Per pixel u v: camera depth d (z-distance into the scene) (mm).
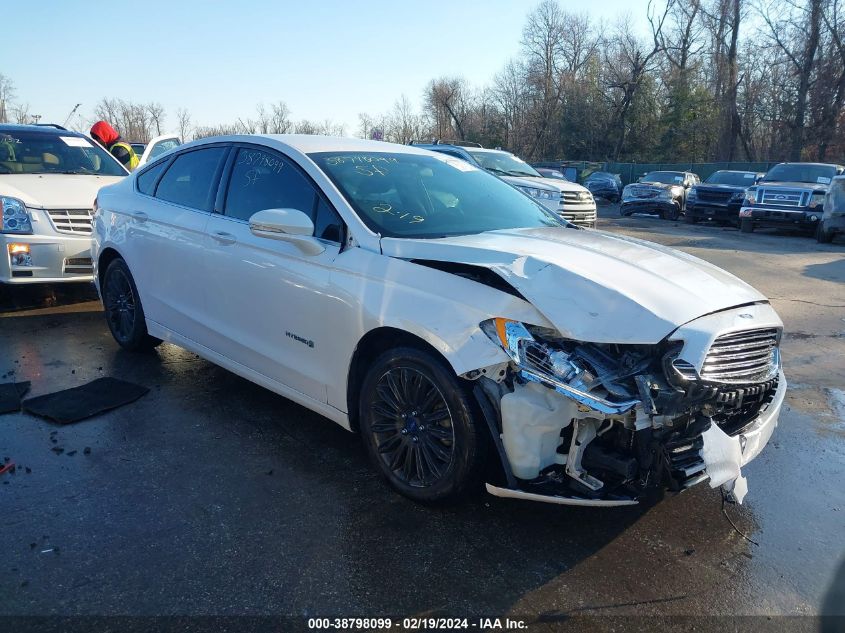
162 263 4891
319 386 3748
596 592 2775
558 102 52906
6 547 2945
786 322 7516
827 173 17781
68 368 5262
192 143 5000
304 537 3086
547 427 2855
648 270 3252
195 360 5523
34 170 7781
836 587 2855
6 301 7434
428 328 3102
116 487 3482
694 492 3648
